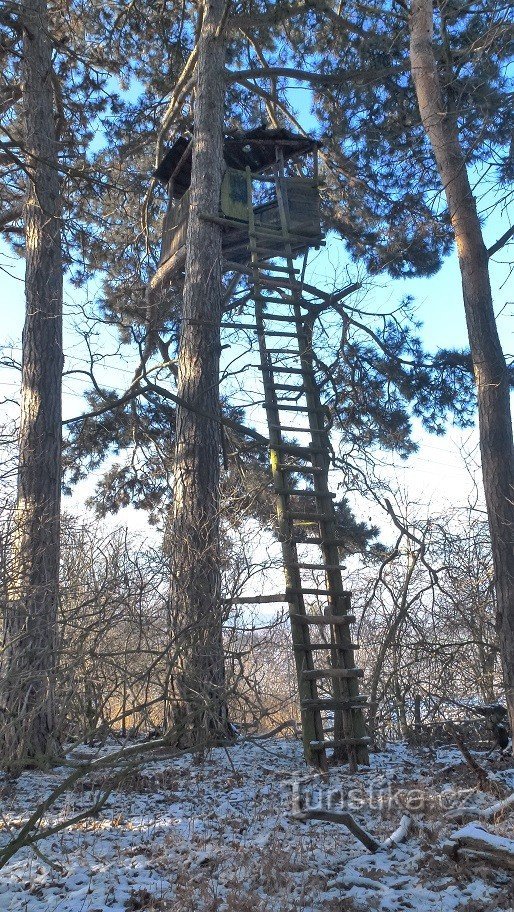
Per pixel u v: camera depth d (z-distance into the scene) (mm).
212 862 5594
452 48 11625
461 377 14109
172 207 14438
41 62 11891
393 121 12695
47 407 10516
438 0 10547
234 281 15266
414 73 10227
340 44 14523
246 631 8672
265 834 6230
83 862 5750
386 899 4883
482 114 9680
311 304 12023
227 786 7816
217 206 11977
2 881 5492
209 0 12852
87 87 15055
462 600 11078
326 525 9188
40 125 11727
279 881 5160
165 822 6676
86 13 14828
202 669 7906
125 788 7707
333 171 15211
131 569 8125
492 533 9086
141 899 5062
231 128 16141
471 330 9594
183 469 10500
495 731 9422
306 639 8578
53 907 4988
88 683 7602
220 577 8578
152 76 15820
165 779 8047
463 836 5383
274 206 13570
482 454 9305
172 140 16078
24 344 10875
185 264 13008
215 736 8719
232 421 14023
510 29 8539
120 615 7230
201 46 12641
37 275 11078
